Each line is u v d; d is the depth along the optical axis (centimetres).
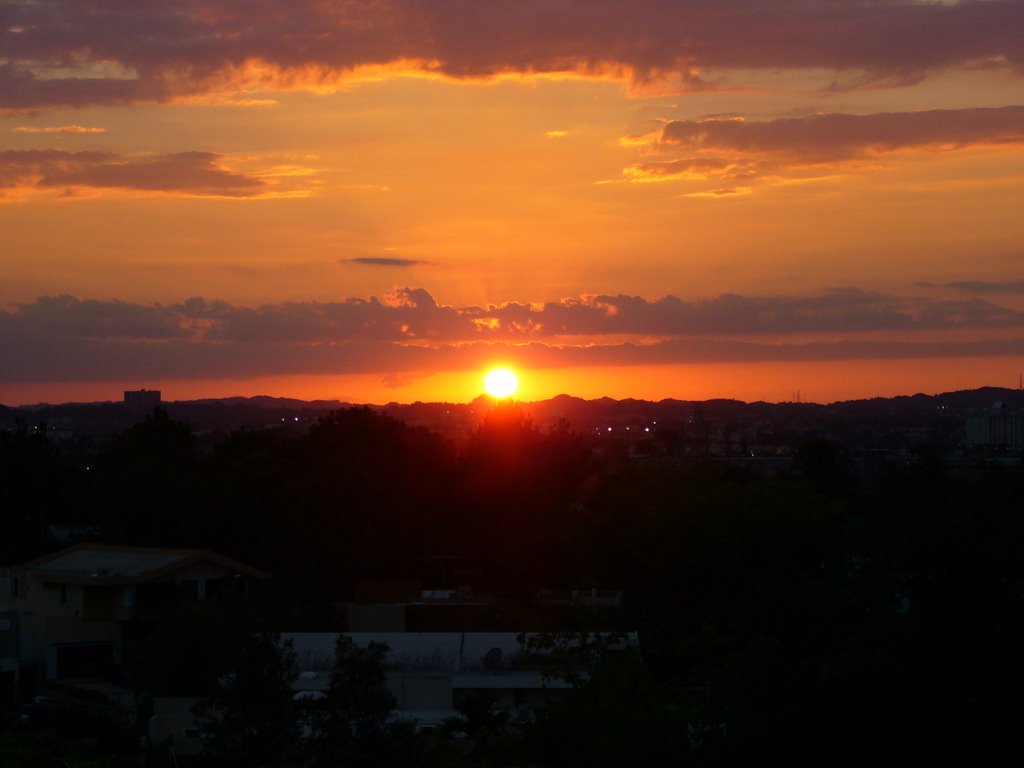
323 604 5622
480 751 2903
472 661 4244
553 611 5834
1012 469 3606
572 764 2431
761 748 2295
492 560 7288
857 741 2247
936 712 2275
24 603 5806
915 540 2780
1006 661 2341
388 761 2417
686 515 5650
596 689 2538
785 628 2656
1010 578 2731
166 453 8312
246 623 4575
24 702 4831
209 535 6825
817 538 5469
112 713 4369
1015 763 2214
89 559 5919
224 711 2538
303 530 6750
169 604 5409
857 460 13000
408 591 6494
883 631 2528
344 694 2438
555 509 7569
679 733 2386
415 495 7312
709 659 2791
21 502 8125
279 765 2400
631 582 6003
